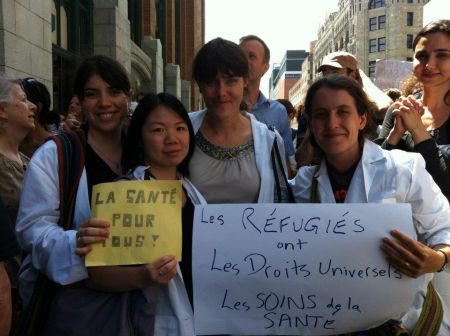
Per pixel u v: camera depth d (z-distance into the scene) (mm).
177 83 19047
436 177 2379
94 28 10430
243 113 2672
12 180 2824
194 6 26094
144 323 1953
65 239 1919
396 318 2033
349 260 1942
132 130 2174
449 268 2010
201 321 1978
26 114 3016
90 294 1962
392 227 1925
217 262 1974
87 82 2260
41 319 2006
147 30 15711
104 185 1986
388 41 63656
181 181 2199
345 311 1958
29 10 5957
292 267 1958
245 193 2449
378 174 2115
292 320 1977
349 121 2074
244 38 4051
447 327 2078
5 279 1639
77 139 2189
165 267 1864
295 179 2447
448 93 2674
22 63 5766
